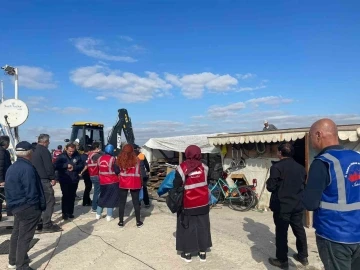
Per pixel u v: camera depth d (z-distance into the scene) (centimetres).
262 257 508
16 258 432
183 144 1275
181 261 492
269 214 845
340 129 689
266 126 1196
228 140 976
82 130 1664
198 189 486
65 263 483
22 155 438
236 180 1011
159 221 744
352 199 248
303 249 471
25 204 425
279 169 451
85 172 936
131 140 1466
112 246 561
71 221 742
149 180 1314
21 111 948
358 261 255
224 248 553
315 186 253
